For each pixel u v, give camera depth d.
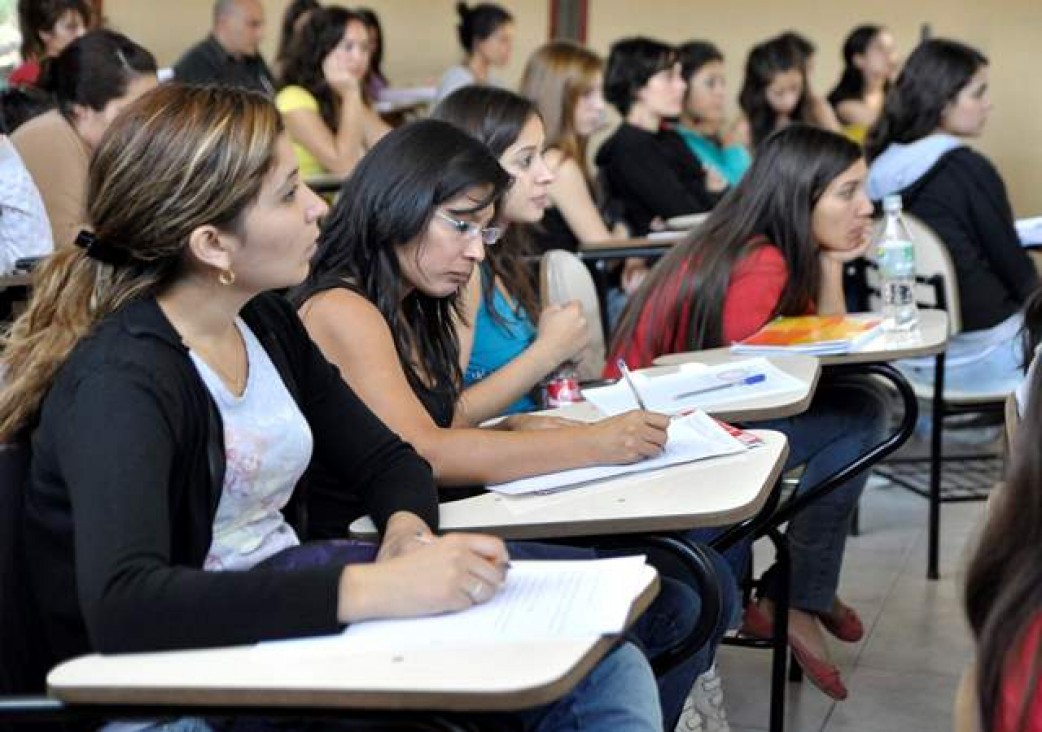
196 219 1.57
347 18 5.36
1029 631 1.14
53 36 4.75
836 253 3.20
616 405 2.38
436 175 2.11
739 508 1.76
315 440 1.89
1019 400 1.99
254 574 1.40
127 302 1.60
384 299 2.14
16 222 3.30
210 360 1.64
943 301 3.96
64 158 3.61
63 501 1.52
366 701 1.25
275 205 1.61
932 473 3.60
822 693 2.92
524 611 1.41
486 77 6.73
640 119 5.30
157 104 1.60
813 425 2.89
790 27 7.94
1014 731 1.13
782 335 2.93
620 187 5.28
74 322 1.59
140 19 7.87
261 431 1.65
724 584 2.04
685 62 5.98
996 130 7.73
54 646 1.56
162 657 1.35
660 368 2.67
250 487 1.64
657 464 1.96
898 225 3.36
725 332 3.03
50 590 1.54
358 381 2.05
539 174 2.85
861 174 3.15
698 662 1.97
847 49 6.81
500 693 1.23
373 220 2.12
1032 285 4.15
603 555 2.10
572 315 2.57
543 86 4.60
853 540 3.89
